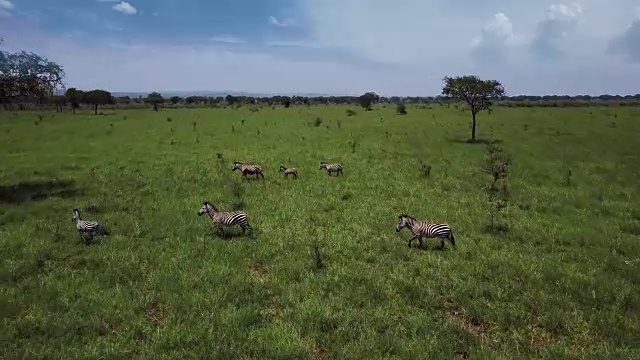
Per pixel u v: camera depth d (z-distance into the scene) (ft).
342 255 48.16
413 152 117.50
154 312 36.50
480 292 39.52
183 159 105.50
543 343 32.60
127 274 42.88
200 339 31.78
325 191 76.74
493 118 211.20
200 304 36.63
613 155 112.47
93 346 31.01
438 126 178.40
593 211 66.80
